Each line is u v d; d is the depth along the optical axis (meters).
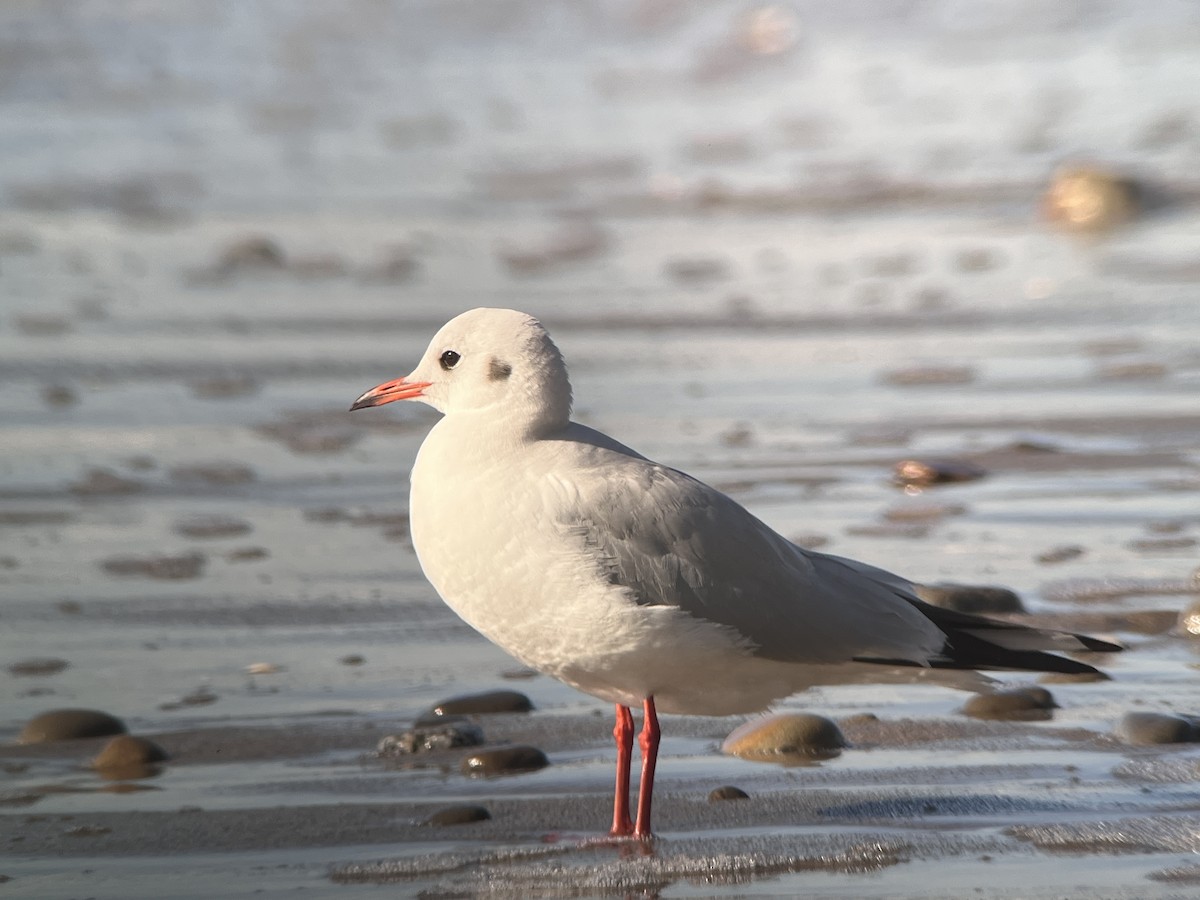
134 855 7.23
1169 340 17.94
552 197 27.45
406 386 8.05
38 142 30.50
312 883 6.92
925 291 20.75
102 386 16.92
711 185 27.78
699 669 7.60
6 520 12.82
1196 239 23.08
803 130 31.86
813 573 7.79
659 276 22.08
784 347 18.30
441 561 7.66
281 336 18.98
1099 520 12.22
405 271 22.55
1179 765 8.04
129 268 22.55
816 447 14.45
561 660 7.64
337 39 38.47
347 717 8.98
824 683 7.90
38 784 8.09
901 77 35.59
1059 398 15.91
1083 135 29.73
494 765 8.26
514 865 7.06
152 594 11.09
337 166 29.78
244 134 31.95
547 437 7.78
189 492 13.59
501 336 7.78
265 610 10.77
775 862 7.00
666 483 7.64
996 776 8.00
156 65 35.84
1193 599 10.31
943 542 11.72
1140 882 6.71
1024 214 25.16
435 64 37.56
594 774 8.23
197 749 8.53
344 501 13.38
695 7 40.44
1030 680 9.29
